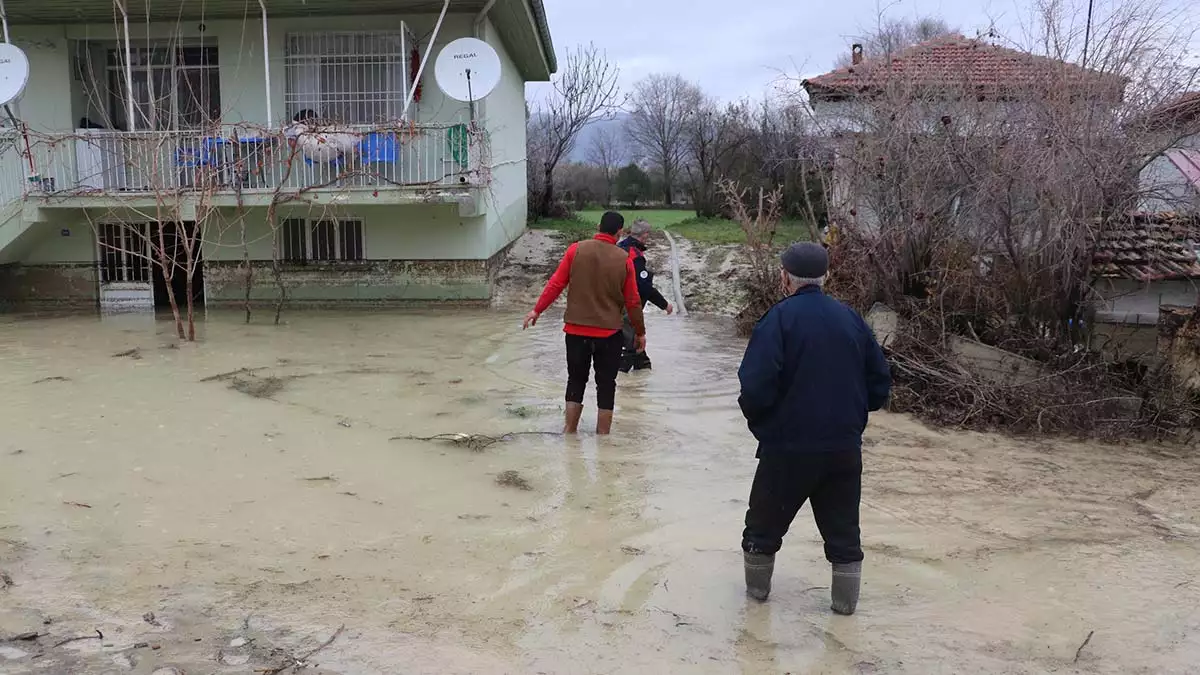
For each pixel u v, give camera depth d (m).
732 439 7.32
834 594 4.18
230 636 3.87
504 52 17.55
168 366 9.91
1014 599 4.39
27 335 12.16
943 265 8.96
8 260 14.93
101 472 6.13
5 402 8.13
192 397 8.41
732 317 14.16
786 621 4.10
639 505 5.70
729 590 4.44
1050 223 8.24
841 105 10.28
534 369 10.02
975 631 4.04
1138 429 7.65
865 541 5.15
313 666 3.62
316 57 14.88
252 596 4.27
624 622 4.08
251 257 15.34
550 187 24.55
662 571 4.66
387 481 6.06
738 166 25.84
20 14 14.34
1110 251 9.15
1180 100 7.84
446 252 15.20
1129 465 6.87
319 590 4.35
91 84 15.27
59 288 15.48
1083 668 3.71
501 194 17.30
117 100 15.48
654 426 7.69
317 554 4.80
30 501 5.54
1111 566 4.84
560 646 3.84
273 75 14.93
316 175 14.02
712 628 4.03
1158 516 5.69
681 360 10.68
